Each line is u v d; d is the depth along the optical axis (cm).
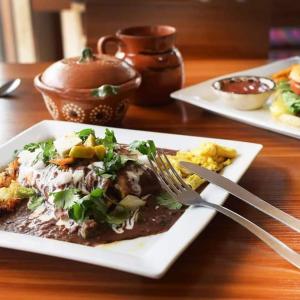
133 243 49
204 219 50
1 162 65
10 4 191
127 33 92
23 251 50
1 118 86
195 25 142
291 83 83
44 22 196
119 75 78
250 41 142
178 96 89
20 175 58
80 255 45
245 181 64
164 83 89
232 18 141
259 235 49
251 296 44
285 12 172
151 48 87
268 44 142
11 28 195
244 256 49
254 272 47
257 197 55
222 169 63
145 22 144
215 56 144
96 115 79
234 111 84
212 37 143
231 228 54
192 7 141
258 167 67
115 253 45
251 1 139
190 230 49
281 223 54
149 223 52
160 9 143
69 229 51
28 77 107
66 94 76
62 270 48
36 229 51
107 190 54
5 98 95
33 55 200
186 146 69
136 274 45
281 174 65
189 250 50
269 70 105
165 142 70
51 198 53
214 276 46
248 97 83
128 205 54
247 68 111
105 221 52
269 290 44
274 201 59
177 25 143
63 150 55
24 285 46
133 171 56
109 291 45
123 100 79
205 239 52
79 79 77
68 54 207
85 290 45
